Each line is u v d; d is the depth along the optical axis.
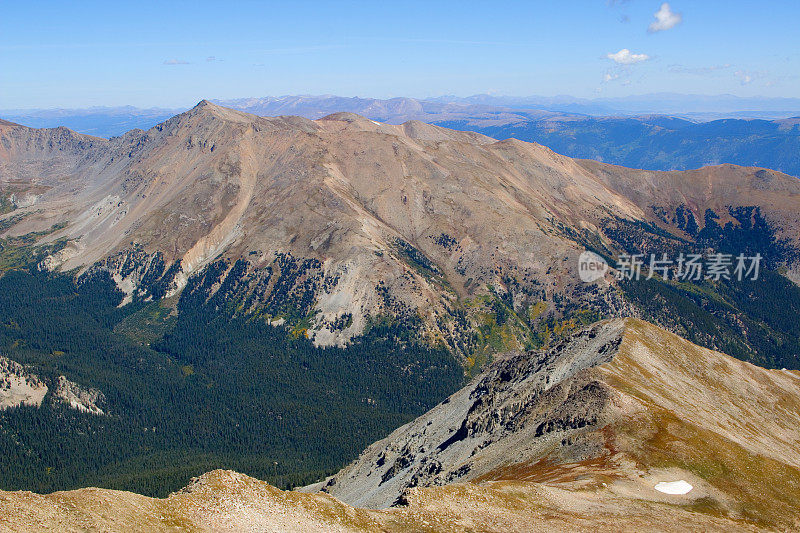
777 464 88.25
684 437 92.62
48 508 50.28
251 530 56.44
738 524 70.19
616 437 94.12
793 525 72.44
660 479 81.00
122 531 49.81
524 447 106.31
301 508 62.28
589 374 123.75
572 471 85.81
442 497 69.50
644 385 124.56
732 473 83.88
